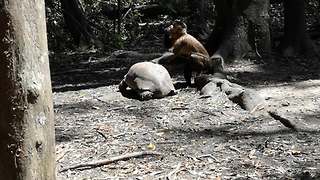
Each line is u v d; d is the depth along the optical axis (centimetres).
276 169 564
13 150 256
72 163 616
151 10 2280
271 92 940
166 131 735
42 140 261
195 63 991
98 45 1808
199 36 1742
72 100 977
